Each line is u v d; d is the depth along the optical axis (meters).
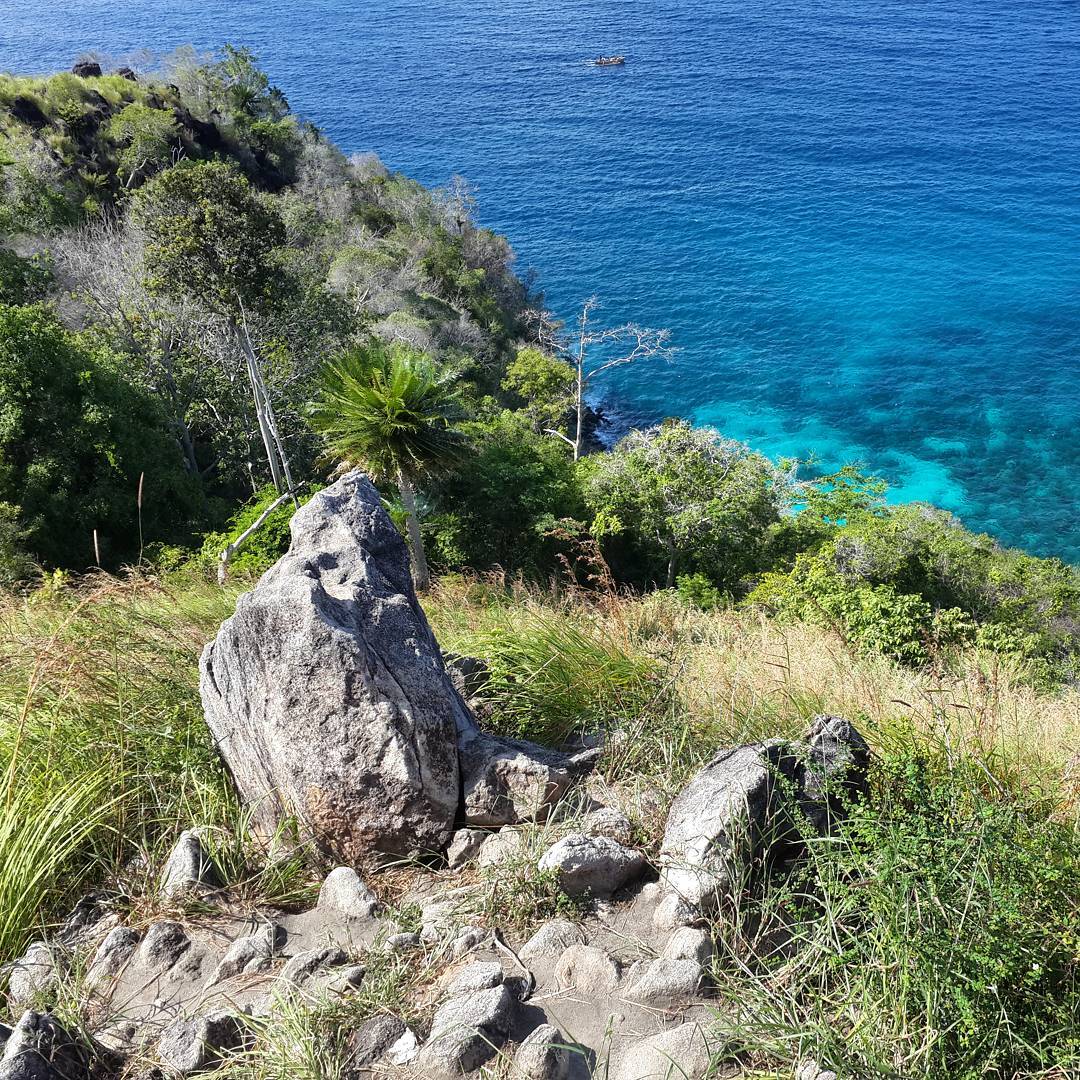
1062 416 52.25
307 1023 2.94
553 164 103.88
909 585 23.77
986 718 5.25
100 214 49.06
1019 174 97.06
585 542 7.74
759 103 130.25
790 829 3.57
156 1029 3.13
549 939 3.35
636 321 66.06
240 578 10.66
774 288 70.88
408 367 23.88
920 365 58.41
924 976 2.78
